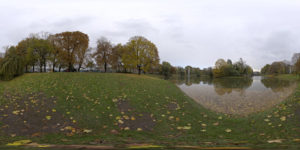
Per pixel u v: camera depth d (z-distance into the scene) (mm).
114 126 5988
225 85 33562
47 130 5211
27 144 3762
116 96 11016
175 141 4340
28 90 11305
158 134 5195
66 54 34125
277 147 3314
